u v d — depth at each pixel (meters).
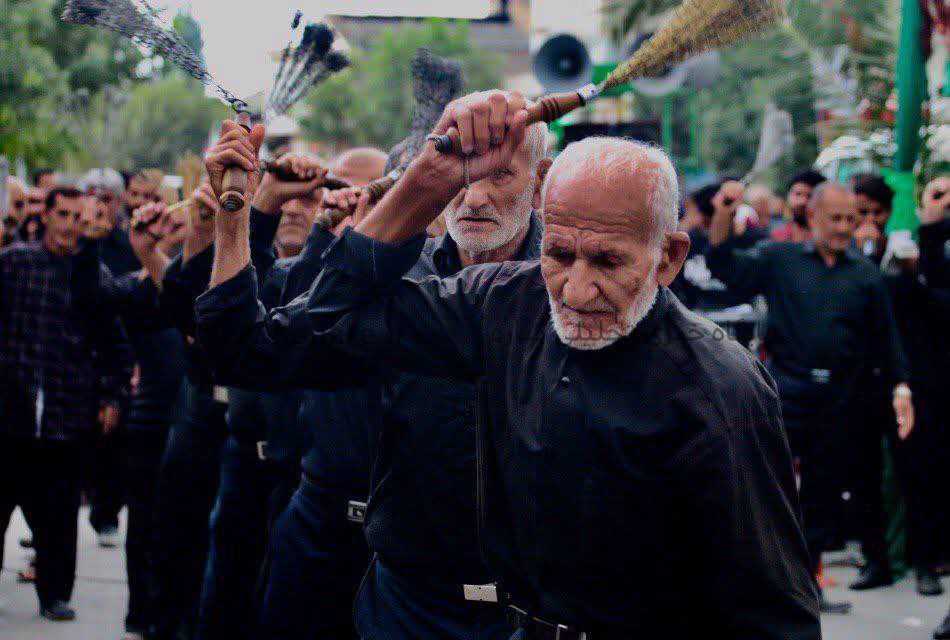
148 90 34.06
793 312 7.71
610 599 2.62
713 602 2.57
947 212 8.06
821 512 7.68
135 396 7.26
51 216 7.08
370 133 39.97
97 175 9.08
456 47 40.94
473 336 2.75
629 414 2.55
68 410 7.09
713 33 2.49
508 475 2.70
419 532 3.44
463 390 3.35
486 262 3.61
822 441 7.68
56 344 7.07
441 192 2.59
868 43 11.29
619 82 2.54
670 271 2.56
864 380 7.73
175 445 6.32
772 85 15.01
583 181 2.47
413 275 3.71
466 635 3.40
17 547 9.33
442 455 3.38
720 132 23.02
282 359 2.76
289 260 4.17
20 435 7.02
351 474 4.34
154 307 5.91
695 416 2.51
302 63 3.21
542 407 2.63
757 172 12.50
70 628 7.12
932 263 7.92
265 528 5.50
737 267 7.84
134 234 5.86
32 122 18.30
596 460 2.57
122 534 9.66
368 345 2.74
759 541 2.54
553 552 2.64
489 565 2.79
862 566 8.65
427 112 4.35
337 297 2.72
